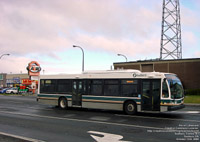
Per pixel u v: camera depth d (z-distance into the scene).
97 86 15.49
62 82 17.39
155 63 45.47
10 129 9.25
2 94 47.69
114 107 14.54
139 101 13.56
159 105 12.88
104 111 15.84
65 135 8.12
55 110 16.39
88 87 15.89
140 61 47.50
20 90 46.66
